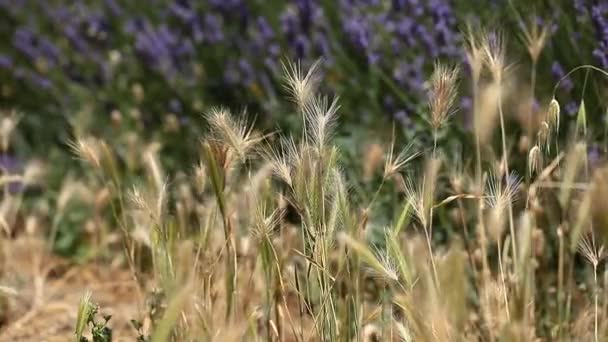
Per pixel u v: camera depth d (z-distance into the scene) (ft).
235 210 20.57
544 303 22.63
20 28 43.73
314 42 33.27
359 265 18.28
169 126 34.45
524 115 24.17
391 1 32.35
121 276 29.71
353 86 31.32
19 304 26.43
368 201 26.40
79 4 42.91
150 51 37.52
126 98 37.81
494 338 19.39
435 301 16.92
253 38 36.19
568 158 19.07
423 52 30.19
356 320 18.33
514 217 23.48
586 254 18.35
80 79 39.40
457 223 24.59
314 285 19.26
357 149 28.63
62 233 32.42
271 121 31.99
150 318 19.89
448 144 26.66
